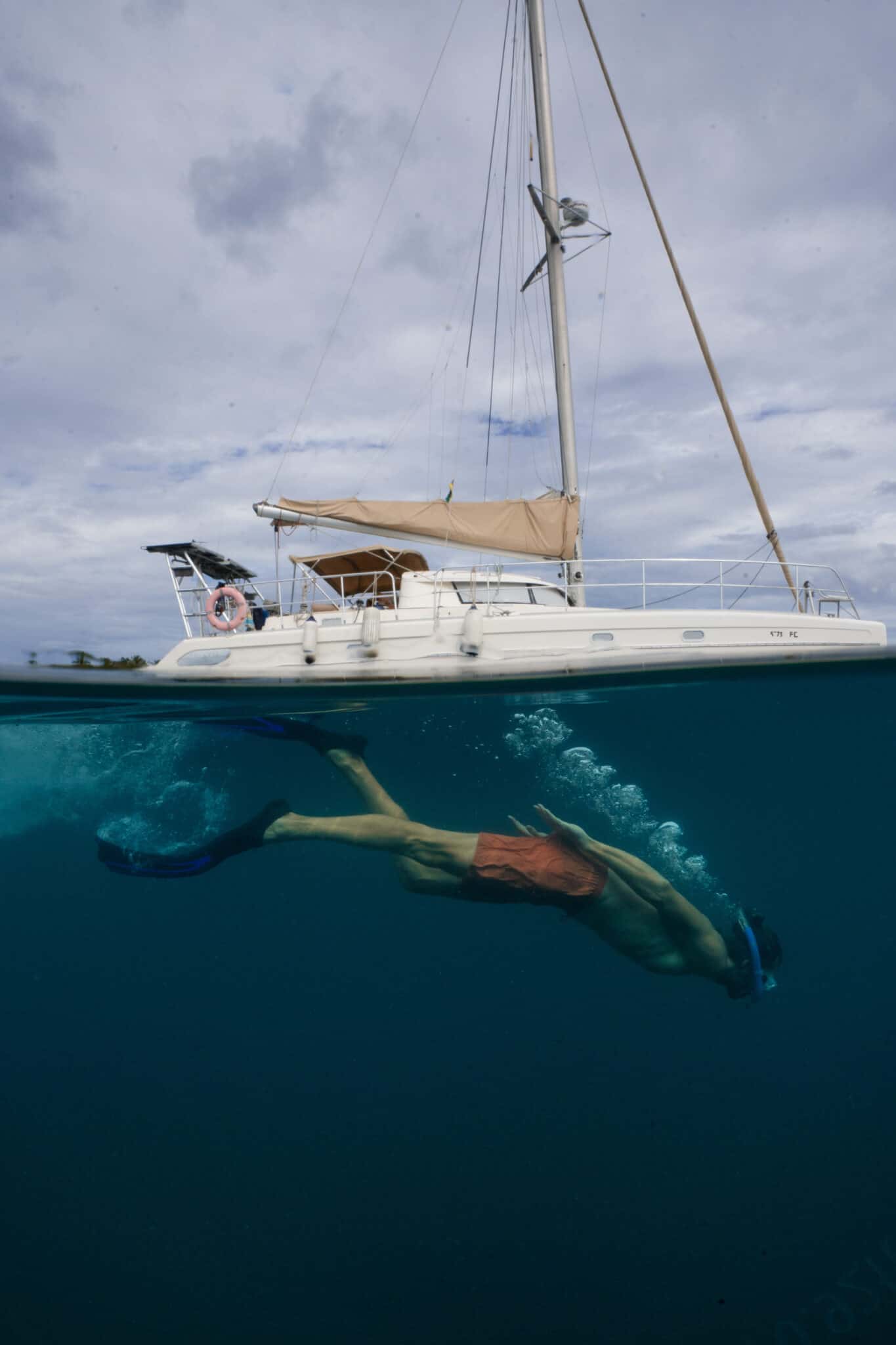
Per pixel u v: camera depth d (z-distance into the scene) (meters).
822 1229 5.09
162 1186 6.10
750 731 9.64
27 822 9.62
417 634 9.19
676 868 7.43
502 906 8.17
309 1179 6.14
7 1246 5.27
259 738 8.95
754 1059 8.03
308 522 10.79
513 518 10.82
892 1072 7.59
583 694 8.76
